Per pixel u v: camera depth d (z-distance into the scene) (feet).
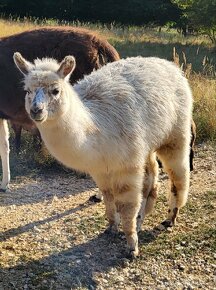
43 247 18.51
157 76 18.43
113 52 23.27
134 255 17.76
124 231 17.74
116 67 18.47
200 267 17.35
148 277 16.89
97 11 114.01
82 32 23.31
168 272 17.13
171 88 18.62
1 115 24.13
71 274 16.97
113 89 17.31
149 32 96.02
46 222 20.45
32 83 14.90
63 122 15.21
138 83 17.92
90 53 22.54
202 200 21.93
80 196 23.17
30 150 28.14
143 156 17.24
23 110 24.04
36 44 23.11
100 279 16.76
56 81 14.89
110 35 80.33
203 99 33.14
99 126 16.26
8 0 109.70
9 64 23.47
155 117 17.72
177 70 19.51
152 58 19.43
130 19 115.24
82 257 17.88
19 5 111.45
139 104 17.43
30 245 18.65
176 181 19.36
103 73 18.13
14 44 23.54
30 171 26.27
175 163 19.12
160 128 17.89
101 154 16.31
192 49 74.74
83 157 15.98
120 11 113.80
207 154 28.14
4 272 16.88
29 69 15.64
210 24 79.30
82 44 22.67
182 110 18.86
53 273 16.94
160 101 17.98
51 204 22.36
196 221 20.21
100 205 21.94
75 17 114.21
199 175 25.14
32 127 25.14
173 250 18.29
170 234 19.33
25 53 23.16
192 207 21.30
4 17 102.53
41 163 26.73
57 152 15.88
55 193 23.68
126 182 17.02
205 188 23.29
